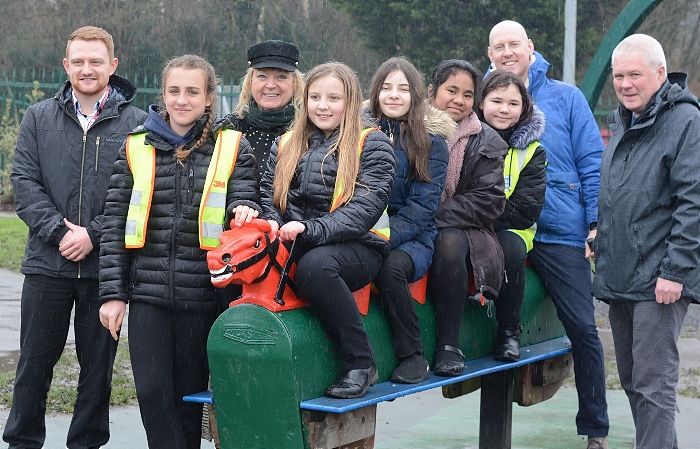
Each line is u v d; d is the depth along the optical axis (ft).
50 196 14.38
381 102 13.28
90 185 14.29
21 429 14.57
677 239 13.96
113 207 12.53
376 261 12.17
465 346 14.65
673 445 14.46
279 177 12.30
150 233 12.34
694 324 28.73
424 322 13.56
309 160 12.16
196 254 12.28
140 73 81.30
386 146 12.11
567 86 17.46
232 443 11.76
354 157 11.91
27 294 14.43
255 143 14.84
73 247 13.96
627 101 14.60
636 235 14.48
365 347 11.76
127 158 12.50
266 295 11.32
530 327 16.74
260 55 14.75
